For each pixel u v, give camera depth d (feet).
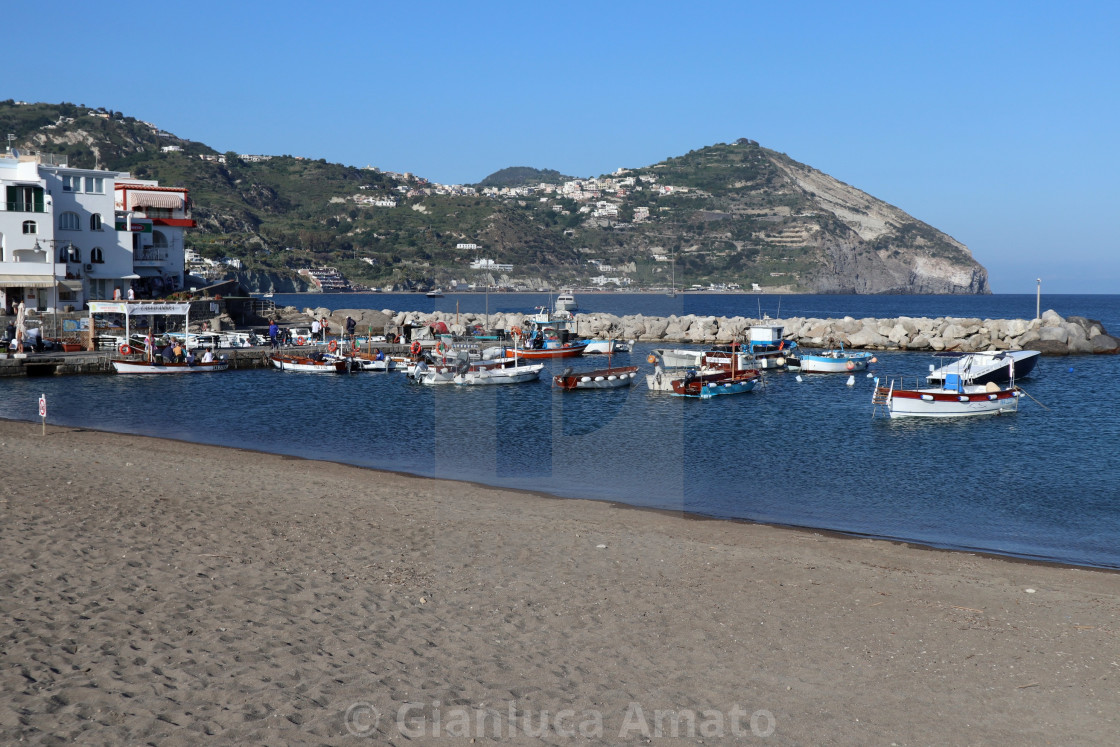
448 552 43.45
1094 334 213.66
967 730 25.96
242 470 70.13
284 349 188.14
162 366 161.17
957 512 65.92
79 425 105.50
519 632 32.42
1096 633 35.06
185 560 39.91
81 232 203.41
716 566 43.45
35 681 26.18
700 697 27.50
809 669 30.22
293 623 32.22
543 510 57.36
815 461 87.66
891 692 28.53
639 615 34.94
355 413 120.57
